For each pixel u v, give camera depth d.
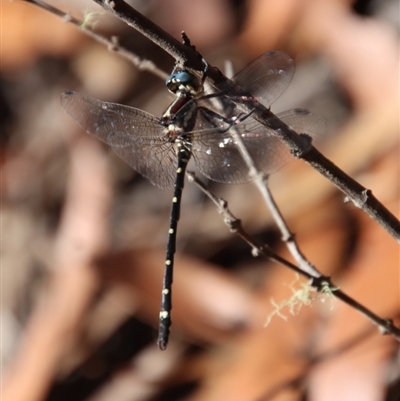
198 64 0.42
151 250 0.53
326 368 0.48
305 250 0.51
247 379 0.49
